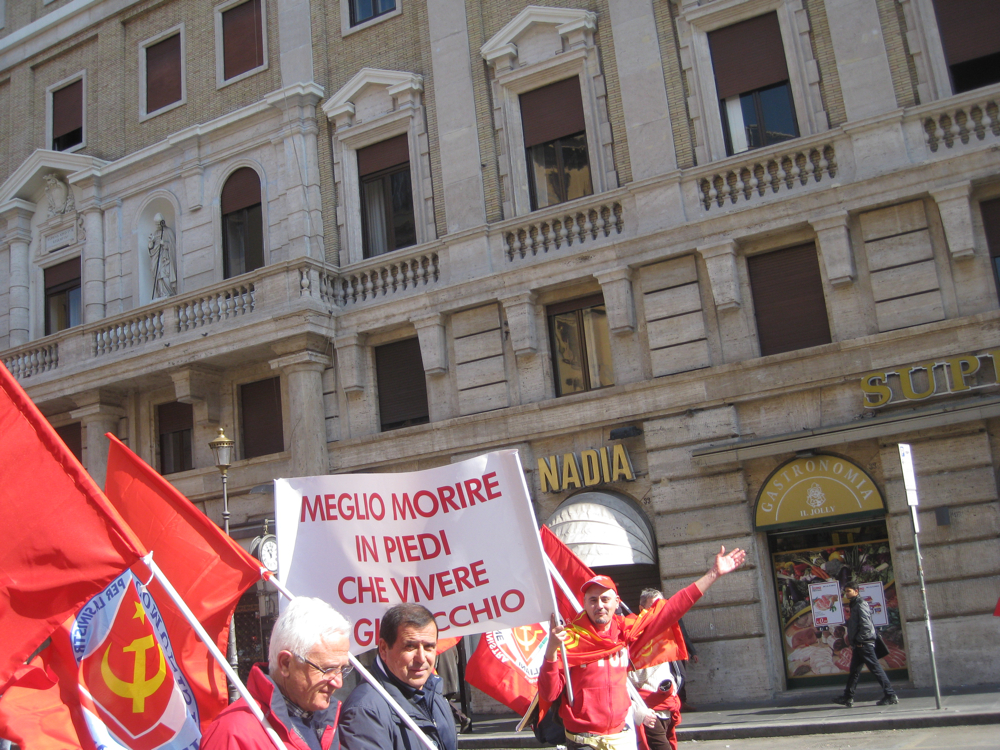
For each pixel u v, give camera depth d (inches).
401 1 859.4
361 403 813.9
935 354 603.5
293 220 863.1
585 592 255.1
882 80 646.5
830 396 634.8
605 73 751.7
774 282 673.6
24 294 1032.8
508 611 256.1
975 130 615.8
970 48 631.8
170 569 237.3
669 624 263.3
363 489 265.6
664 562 669.3
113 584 201.8
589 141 748.0
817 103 672.4
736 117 704.4
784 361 646.5
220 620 233.1
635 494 692.7
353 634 256.8
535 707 267.7
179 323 877.8
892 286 627.8
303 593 255.6
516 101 787.4
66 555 196.9
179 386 866.8
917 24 643.5
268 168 892.6
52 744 188.4
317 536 260.1
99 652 199.0
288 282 814.5
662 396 683.4
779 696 621.9
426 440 768.9
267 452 863.1
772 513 641.0
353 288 836.6
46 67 1083.9
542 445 731.4
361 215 853.2
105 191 991.6
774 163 671.8
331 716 163.9
